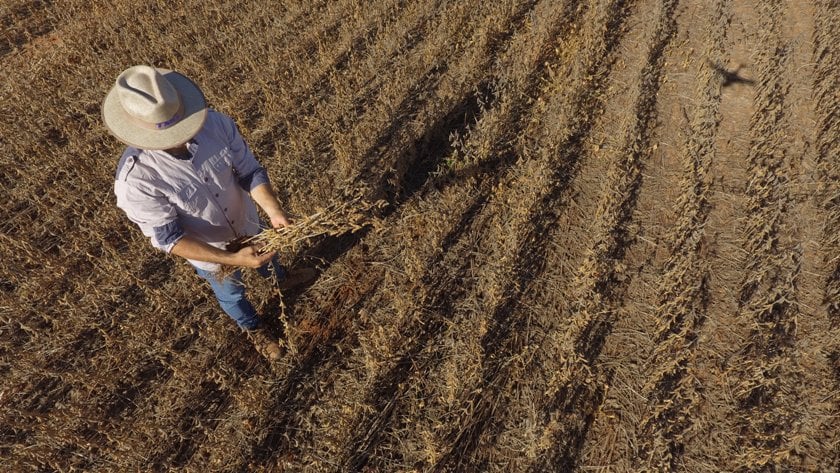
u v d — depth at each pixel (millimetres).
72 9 7496
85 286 3893
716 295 3842
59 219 4617
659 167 4809
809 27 6383
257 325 3564
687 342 3578
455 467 3072
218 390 3449
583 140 5016
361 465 3109
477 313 3756
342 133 5184
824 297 3783
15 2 7848
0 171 5113
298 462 3148
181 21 7109
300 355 3557
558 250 4172
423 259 4105
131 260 4223
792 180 4570
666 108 5387
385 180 4730
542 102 5180
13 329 3865
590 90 5488
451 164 4711
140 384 3508
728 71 5789
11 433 3305
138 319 3834
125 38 6668
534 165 4641
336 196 4438
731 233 4238
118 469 3070
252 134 5312
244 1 7328
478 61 5812
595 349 3586
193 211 2594
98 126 5430
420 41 6418
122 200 2346
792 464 3016
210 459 3113
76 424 3275
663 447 3035
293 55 6223
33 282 4031
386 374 3461
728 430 3174
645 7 6758
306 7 7105
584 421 3238
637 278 3977
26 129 5469
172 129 2201
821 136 4941
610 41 6215
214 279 3014
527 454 3049
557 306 3826
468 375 3354
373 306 3859
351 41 6430
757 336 3561
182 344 3715
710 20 6402
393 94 5461
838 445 3076
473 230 4316
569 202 4508
